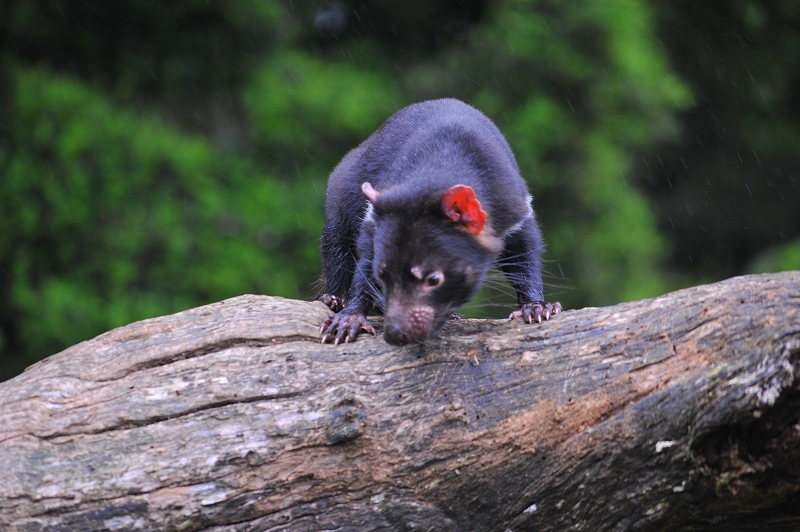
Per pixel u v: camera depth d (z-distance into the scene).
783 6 33.88
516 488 7.03
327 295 9.94
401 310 7.61
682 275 37.47
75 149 21.06
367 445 7.04
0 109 21.20
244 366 7.47
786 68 35.62
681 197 37.78
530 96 25.06
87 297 20.95
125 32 22.08
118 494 6.79
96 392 7.39
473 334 7.83
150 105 23.12
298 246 23.17
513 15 25.14
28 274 21.14
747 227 38.22
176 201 22.23
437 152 8.75
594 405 7.04
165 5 21.55
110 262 21.28
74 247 21.28
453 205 7.72
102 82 22.64
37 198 20.94
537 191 24.30
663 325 7.27
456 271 7.83
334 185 10.51
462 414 7.12
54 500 6.74
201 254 22.00
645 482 6.94
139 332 7.93
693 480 6.84
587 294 24.14
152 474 6.86
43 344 20.66
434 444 7.05
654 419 6.90
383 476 7.01
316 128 24.27
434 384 7.28
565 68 24.81
